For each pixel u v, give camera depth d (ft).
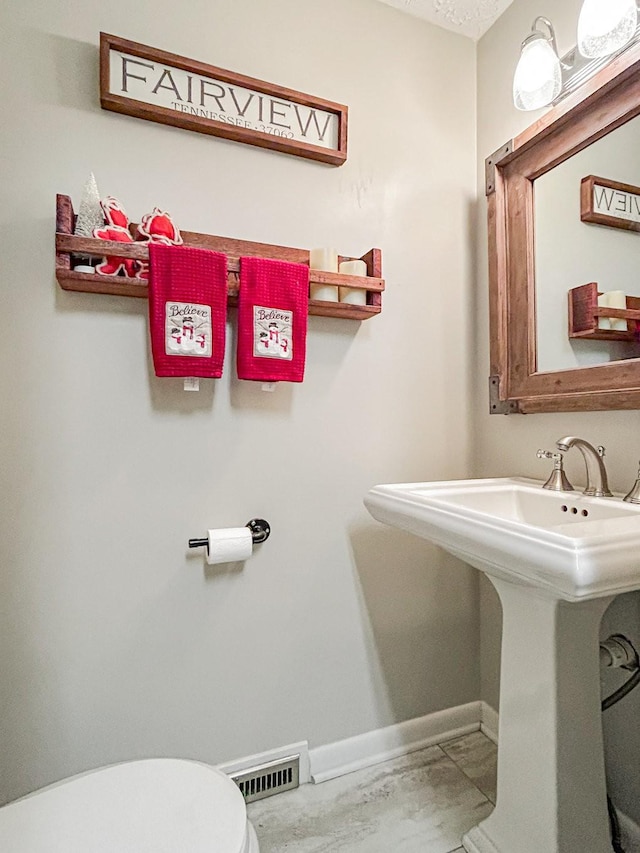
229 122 3.91
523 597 3.17
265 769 4.10
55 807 2.56
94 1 3.59
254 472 4.10
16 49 3.41
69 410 3.54
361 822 3.80
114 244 3.30
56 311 3.49
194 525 3.89
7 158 3.38
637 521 2.60
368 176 4.58
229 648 4.02
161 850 2.29
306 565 4.31
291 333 3.81
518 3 4.56
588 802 3.11
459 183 5.02
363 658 4.53
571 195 3.92
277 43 4.17
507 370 4.55
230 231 4.00
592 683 3.14
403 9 4.73
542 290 4.19
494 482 4.16
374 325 4.59
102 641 3.64
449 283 4.96
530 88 3.87
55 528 3.51
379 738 4.57
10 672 3.41
